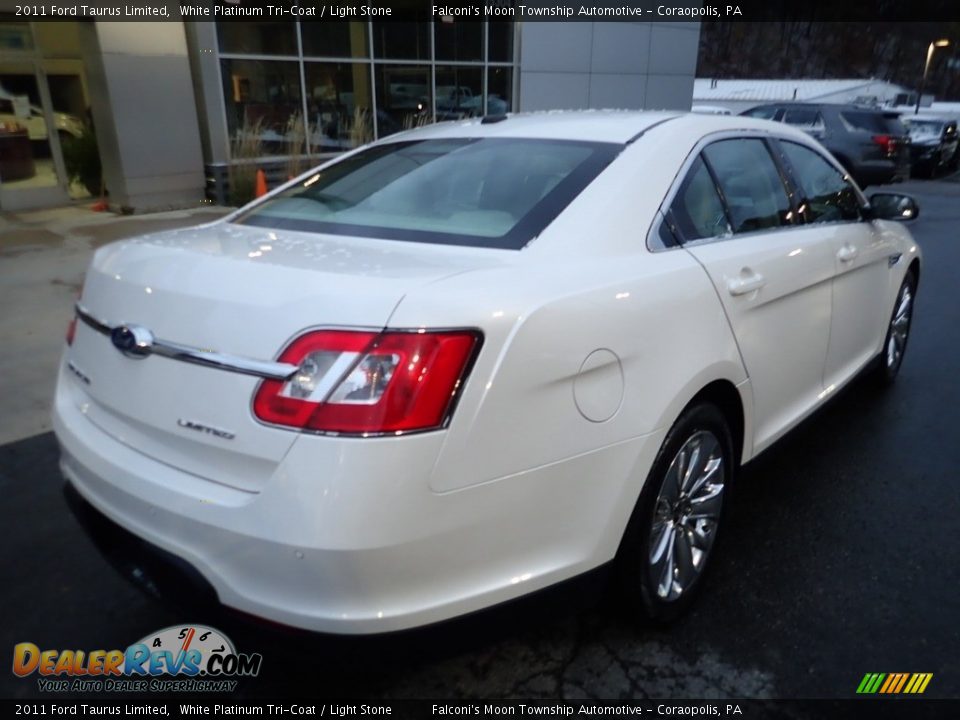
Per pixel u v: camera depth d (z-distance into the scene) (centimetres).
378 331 177
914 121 2012
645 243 245
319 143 1291
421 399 177
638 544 233
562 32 1556
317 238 249
